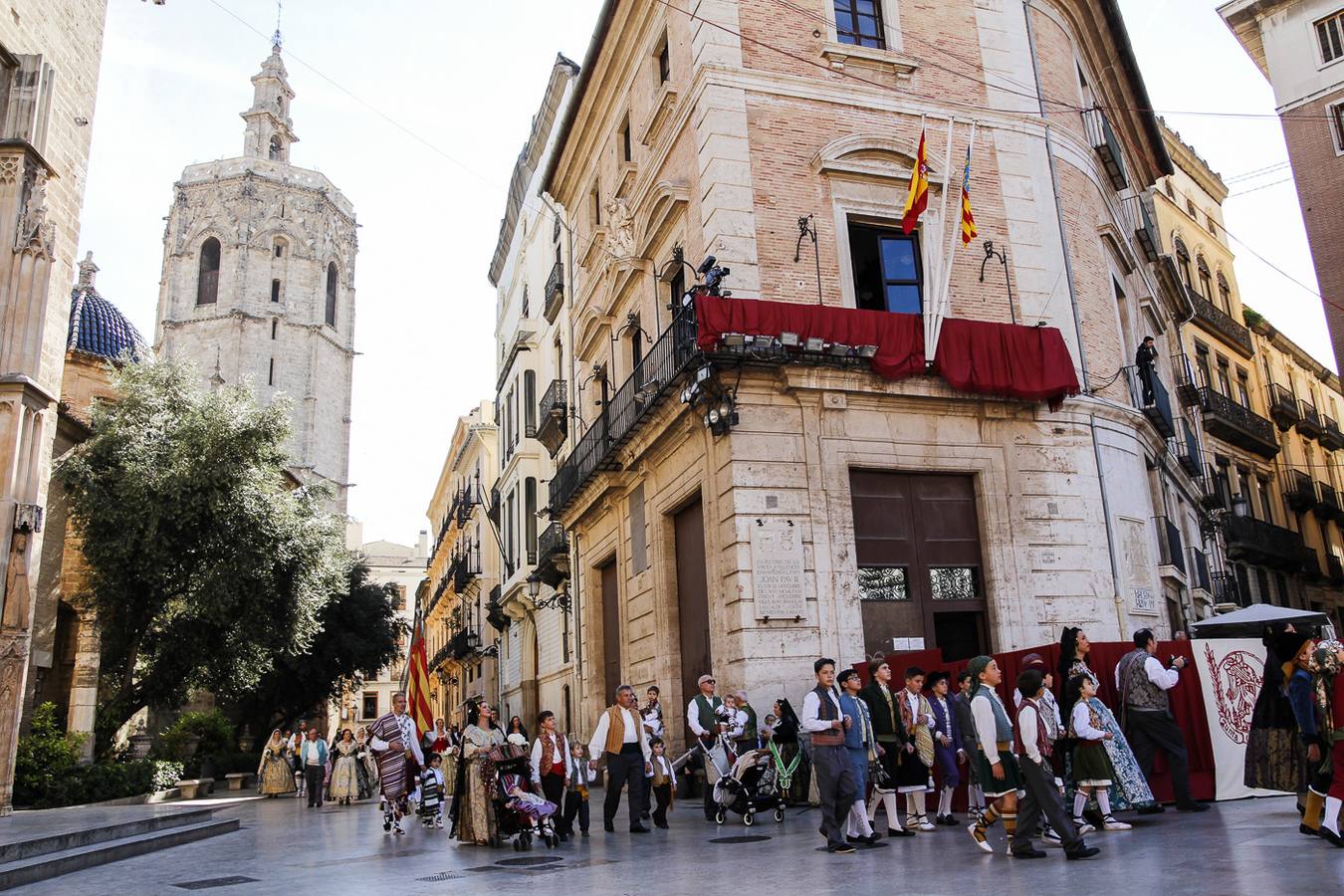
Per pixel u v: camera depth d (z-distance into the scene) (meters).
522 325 33.03
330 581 29.19
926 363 15.26
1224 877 6.13
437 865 9.32
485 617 42.81
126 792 19.48
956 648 15.19
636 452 18.12
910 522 15.37
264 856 10.82
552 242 30.72
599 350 22.70
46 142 17.59
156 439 24.20
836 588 14.32
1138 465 17.61
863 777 8.93
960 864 7.53
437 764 15.27
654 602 17.50
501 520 38.09
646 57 19.42
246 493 24.19
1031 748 7.61
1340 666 7.27
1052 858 7.56
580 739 22.48
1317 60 24.83
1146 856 7.29
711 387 14.56
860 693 10.11
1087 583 15.84
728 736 12.02
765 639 13.78
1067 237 17.81
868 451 15.09
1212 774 10.86
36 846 9.70
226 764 34.03
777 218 15.78
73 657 27.94
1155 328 25.23
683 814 13.40
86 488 23.20
